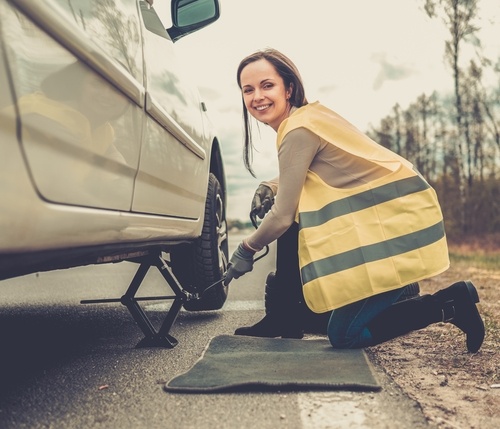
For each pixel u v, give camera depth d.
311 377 1.88
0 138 1.18
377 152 2.18
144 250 2.50
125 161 1.89
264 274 6.09
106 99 1.73
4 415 1.62
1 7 1.19
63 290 4.72
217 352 2.26
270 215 2.21
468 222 17.42
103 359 2.28
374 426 1.52
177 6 3.15
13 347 2.52
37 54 1.33
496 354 2.31
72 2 1.57
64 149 1.46
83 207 1.59
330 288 2.07
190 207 2.83
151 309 3.62
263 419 1.57
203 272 3.22
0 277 1.46
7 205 1.21
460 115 15.41
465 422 1.56
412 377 1.99
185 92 2.93
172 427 1.52
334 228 2.10
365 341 2.27
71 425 1.54
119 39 1.93
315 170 2.20
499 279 5.76
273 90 2.39
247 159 2.75
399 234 2.09
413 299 2.25
